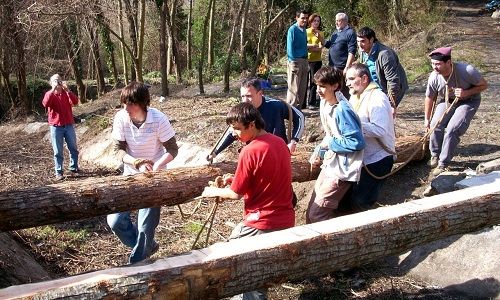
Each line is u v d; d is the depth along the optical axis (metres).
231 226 6.27
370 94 4.87
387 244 4.16
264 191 3.99
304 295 4.71
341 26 9.41
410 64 15.49
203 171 5.43
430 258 4.97
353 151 4.53
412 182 6.36
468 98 5.99
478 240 4.86
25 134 14.16
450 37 17.73
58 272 5.41
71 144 9.74
